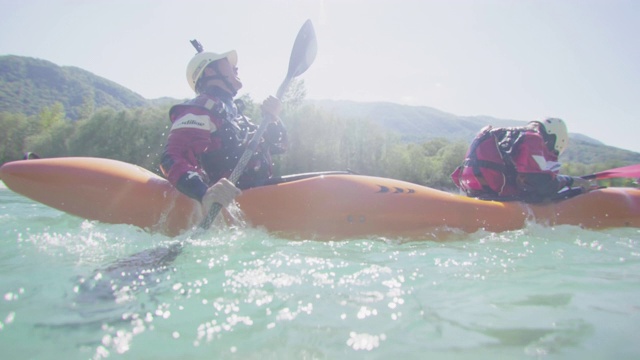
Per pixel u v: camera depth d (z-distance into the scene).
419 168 35.84
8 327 1.37
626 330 1.44
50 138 29.95
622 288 1.87
